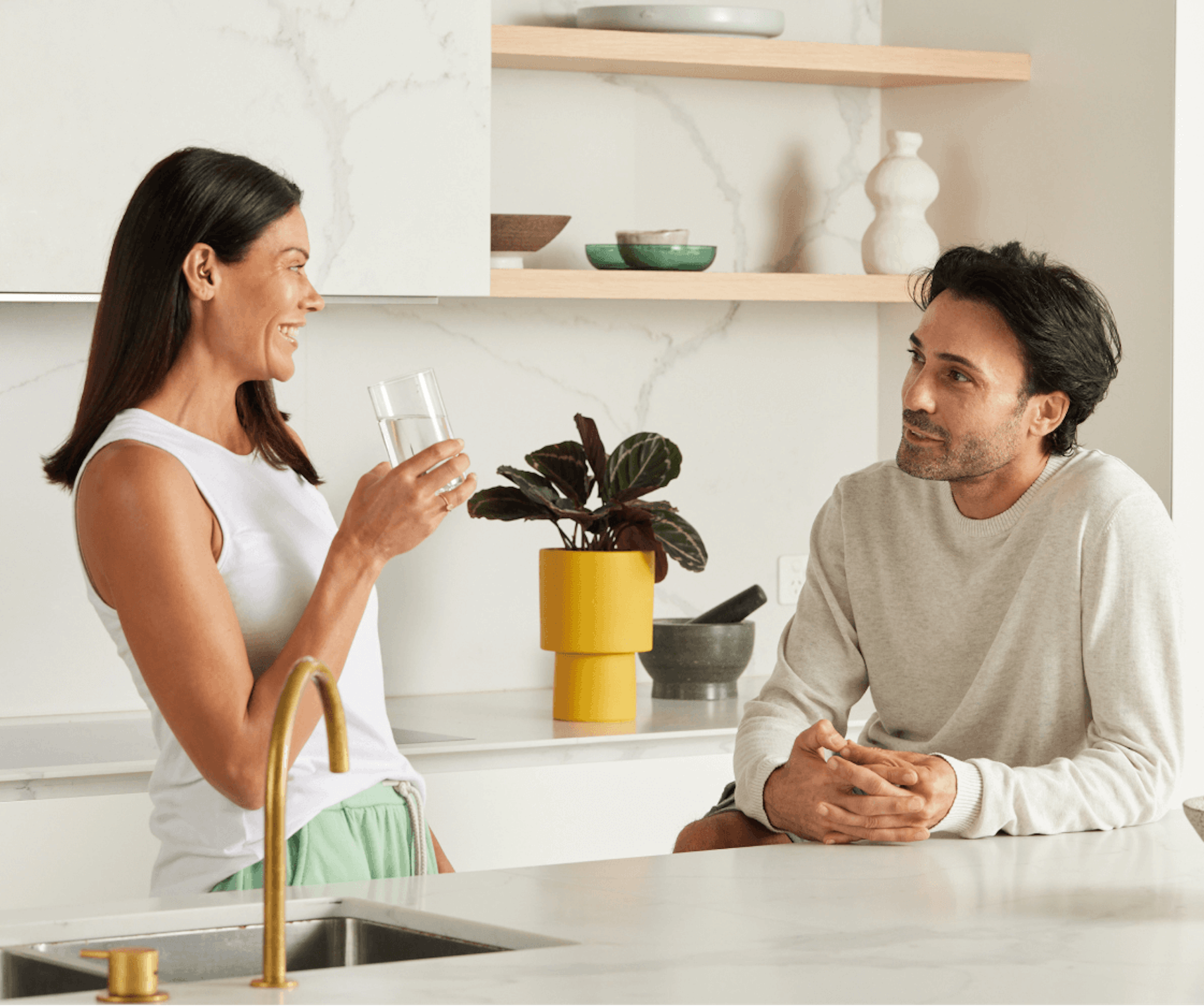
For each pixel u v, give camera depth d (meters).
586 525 3.01
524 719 3.02
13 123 2.55
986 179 3.50
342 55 2.77
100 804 2.48
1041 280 2.07
